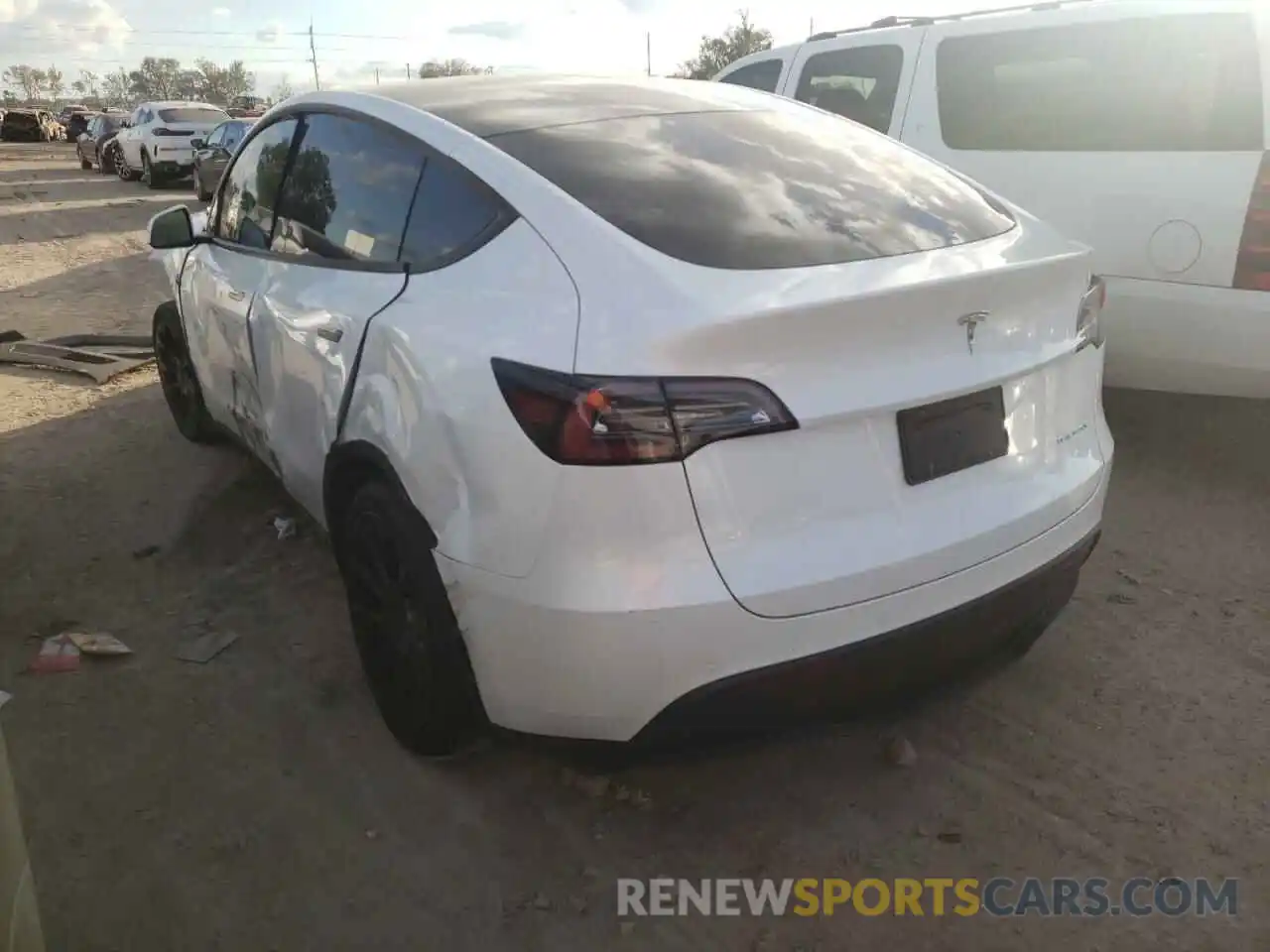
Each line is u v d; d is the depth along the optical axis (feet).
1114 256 15.61
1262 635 11.66
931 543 7.74
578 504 7.06
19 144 171.32
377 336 9.02
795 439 7.25
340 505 9.99
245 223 13.32
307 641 11.64
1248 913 7.94
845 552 7.42
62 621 12.11
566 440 7.06
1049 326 8.71
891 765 9.59
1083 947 7.68
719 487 7.07
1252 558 13.41
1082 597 12.51
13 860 5.43
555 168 8.79
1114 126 15.69
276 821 8.92
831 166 9.84
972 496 8.10
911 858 8.51
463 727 9.01
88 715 10.36
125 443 17.69
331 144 11.34
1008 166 16.90
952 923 7.89
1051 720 10.20
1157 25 15.29
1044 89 16.61
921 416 7.77
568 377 7.12
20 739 9.98
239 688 10.78
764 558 7.20
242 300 12.44
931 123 18.17
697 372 6.95
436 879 8.32
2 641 11.71
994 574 8.20
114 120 87.92
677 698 7.24
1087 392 9.40
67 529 14.44
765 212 8.55
